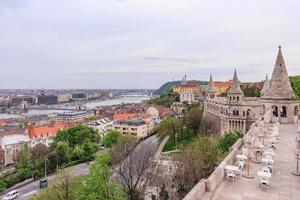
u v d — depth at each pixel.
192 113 162.12
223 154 55.50
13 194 96.12
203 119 156.75
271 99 61.28
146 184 78.88
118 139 138.38
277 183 25.92
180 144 131.38
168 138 155.00
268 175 24.47
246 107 142.88
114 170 83.94
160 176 76.75
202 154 55.94
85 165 132.12
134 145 128.75
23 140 169.12
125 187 72.56
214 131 147.75
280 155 34.97
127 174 82.25
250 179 26.53
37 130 184.75
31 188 107.12
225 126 146.62
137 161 89.69
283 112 60.88
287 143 41.12
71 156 137.88
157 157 104.00
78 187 55.41
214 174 23.64
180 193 59.06
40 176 120.19
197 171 55.22
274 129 43.81
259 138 39.84
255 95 198.62
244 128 142.00
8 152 160.25
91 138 159.62
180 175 60.97
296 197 23.00
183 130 157.00
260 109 140.38
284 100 60.19
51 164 125.88
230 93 145.75
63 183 56.19
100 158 77.69
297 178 27.23
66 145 136.38
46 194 56.38
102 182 50.50
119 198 49.97
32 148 143.00
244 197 22.72
